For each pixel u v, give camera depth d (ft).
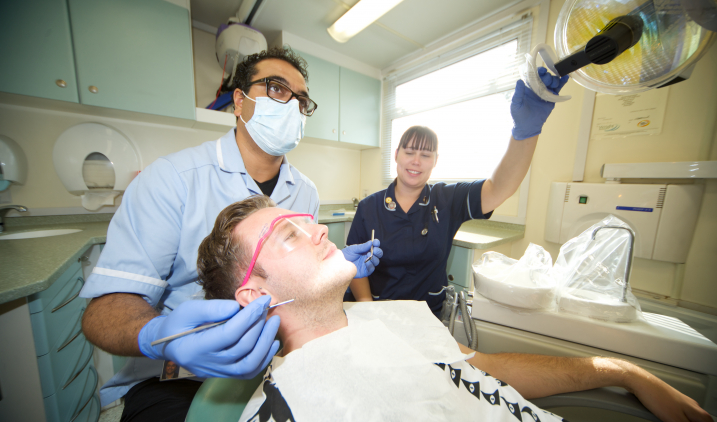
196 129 6.19
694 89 3.56
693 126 3.58
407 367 1.72
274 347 1.62
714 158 3.44
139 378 2.59
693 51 1.42
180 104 5.06
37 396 2.51
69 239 3.73
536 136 2.59
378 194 4.02
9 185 4.17
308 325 1.95
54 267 2.56
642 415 1.69
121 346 1.67
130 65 4.52
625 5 1.50
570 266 2.42
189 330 1.42
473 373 1.87
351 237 4.05
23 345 2.41
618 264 2.26
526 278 2.44
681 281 3.68
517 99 2.32
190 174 2.47
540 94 2.07
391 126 8.63
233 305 1.47
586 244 2.42
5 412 2.35
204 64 6.58
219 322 1.51
